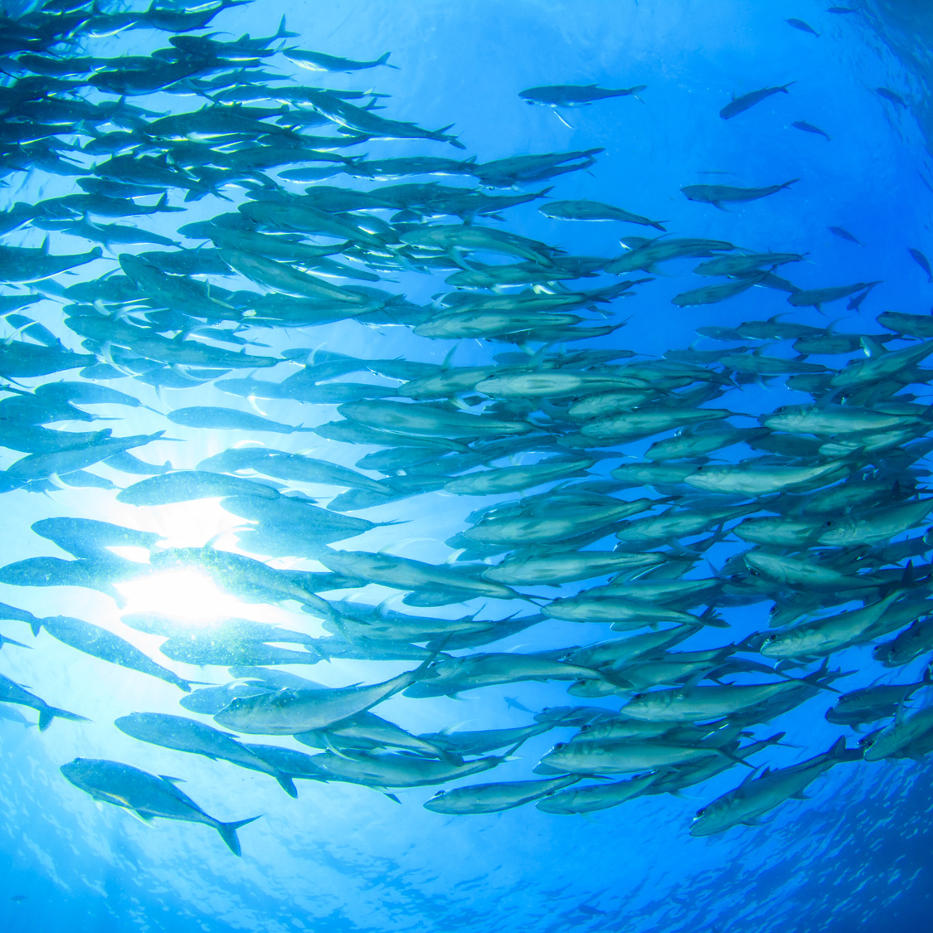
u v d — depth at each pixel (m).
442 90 5.02
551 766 2.01
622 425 2.15
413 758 1.99
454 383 2.26
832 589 1.98
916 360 2.24
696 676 2.06
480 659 2.03
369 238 2.36
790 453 2.30
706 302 2.99
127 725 2.17
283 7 4.57
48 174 3.72
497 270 2.39
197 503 3.63
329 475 2.47
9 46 2.86
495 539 2.07
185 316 2.71
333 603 2.18
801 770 2.23
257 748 2.12
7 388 2.60
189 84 2.91
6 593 3.88
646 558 2.00
